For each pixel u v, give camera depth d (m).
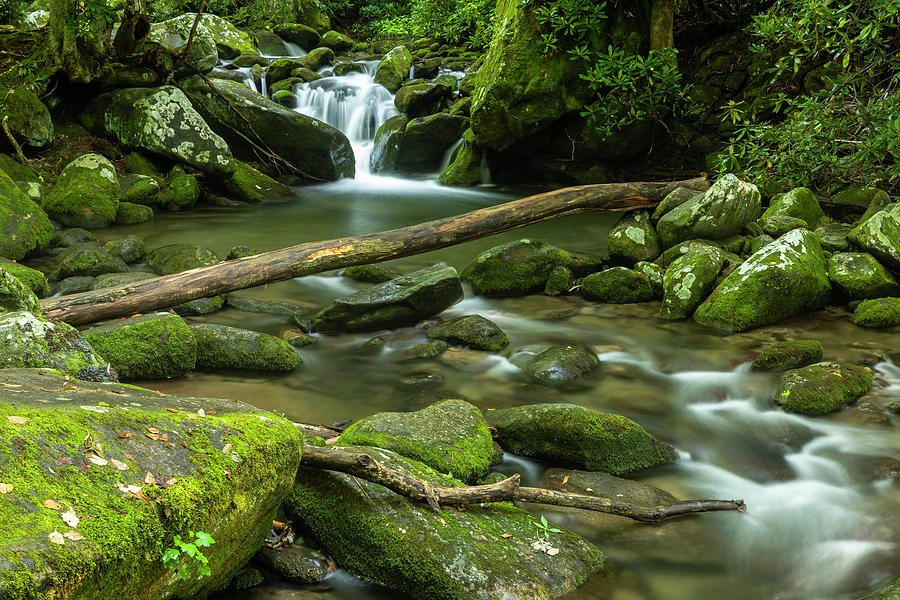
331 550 3.24
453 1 18.05
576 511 3.69
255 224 10.15
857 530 3.59
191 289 6.02
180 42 12.38
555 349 5.65
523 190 12.67
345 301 6.19
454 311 6.82
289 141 12.71
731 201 7.33
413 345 5.91
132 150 11.62
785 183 9.17
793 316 6.48
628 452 4.15
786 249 6.48
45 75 11.03
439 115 13.41
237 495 2.63
